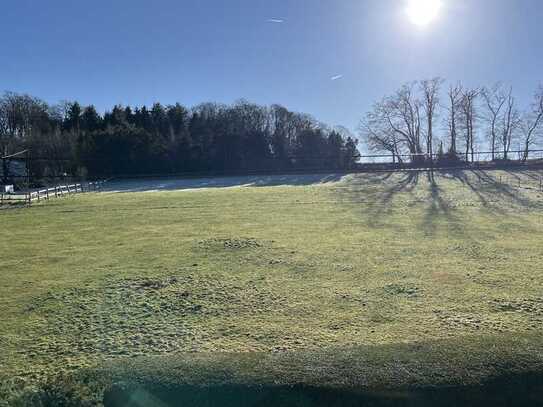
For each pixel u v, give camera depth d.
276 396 4.52
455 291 9.16
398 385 4.60
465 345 5.36
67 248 14.13
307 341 6.75
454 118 57.50
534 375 4.74
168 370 4.90
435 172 40.88
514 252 12.56
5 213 23.59
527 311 7.91
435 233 15.73
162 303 8.71
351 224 17.91
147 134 62.28
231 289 9.50
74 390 4.71
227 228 17.31
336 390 4.55
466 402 4.51
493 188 30.09
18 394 4.77
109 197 31.66
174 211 22.92
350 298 8.85
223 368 4.90
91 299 9.00
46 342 7.00
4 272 11.21
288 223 18.34
